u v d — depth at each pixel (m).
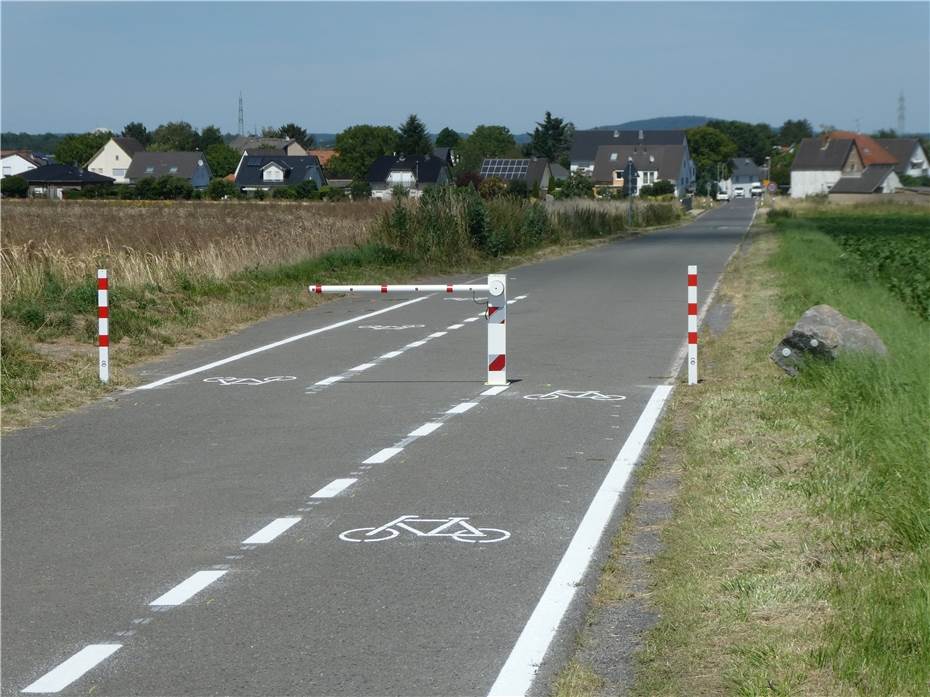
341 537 7.16
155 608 5.89
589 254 39.53
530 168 178.25
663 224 73.56
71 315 17.27
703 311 20.67
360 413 11.39
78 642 5.43
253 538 7.16
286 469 9.03
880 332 14.48
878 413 9.73
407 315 20.64
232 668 5.09
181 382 13.44
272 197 122.56
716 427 10.02
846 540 6.59
